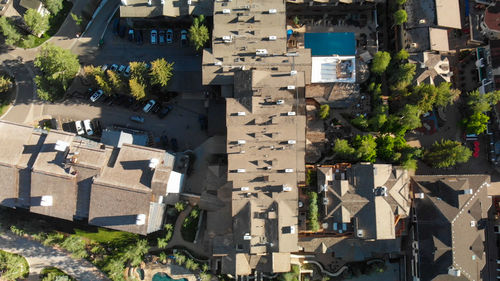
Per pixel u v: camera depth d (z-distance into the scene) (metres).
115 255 77.69
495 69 74.00
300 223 72.12
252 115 70.31
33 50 82.75
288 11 80.75
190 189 78.31
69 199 68.56
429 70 75.25
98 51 82.75
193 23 76.00
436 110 78.06
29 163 68.81
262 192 69.19
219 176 75.62
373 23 81.06
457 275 66.44
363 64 77.75
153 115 81.31
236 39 72.81
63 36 83.19
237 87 71.81
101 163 67.50
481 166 77.31
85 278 77.75
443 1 76.19
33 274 78.12
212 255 76.06
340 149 72.44
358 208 69.19
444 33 76.31
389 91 79.25
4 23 76.06
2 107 80.75
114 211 67.50
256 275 74.50
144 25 81.88
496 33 77.12
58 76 75.00
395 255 77.12
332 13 81.31
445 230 69.00
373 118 73.69
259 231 68.62
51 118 81.00
